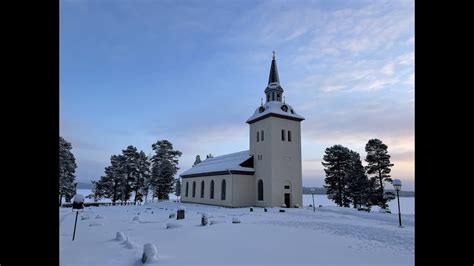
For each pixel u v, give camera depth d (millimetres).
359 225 17469
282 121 37469
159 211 31203
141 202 61656
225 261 8164
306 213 26797
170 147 64062
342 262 8141
